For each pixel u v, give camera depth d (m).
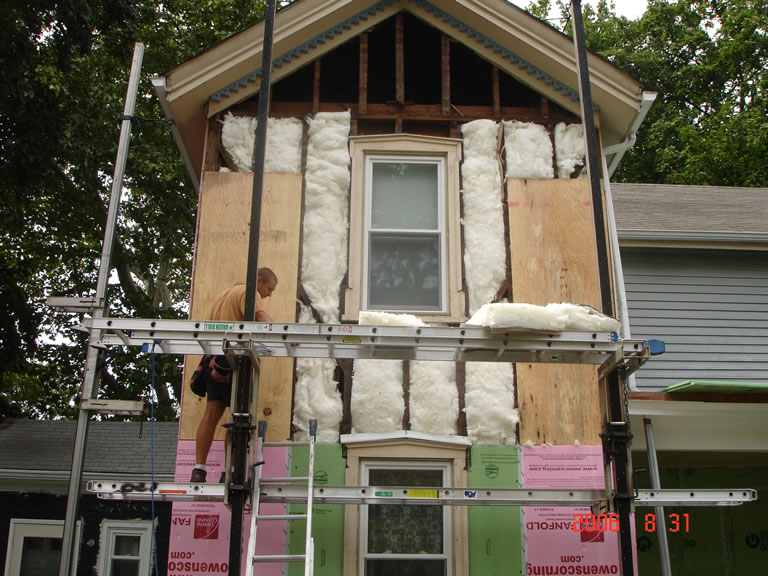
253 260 5.27
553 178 7.20
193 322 4.86
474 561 5.89
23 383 18.00
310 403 6.25
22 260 17.14
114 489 4.88
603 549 5.95
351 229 6.91
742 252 9.77
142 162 15.16
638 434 7.26
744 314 9.52
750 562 9.58
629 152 22.34
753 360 9.27
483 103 7.85
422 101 7.93
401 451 6.14
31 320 13.28
